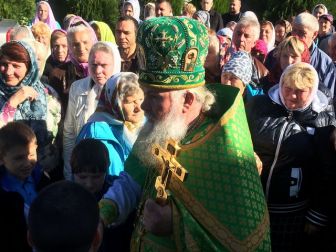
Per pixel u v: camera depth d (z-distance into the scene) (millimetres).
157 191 1799
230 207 1662
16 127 2402
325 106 3082
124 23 4527
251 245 1641
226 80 3502
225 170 1686
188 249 1684
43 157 3152
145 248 1876
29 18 12570
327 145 2760
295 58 4020
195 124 1816
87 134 2639
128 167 2088
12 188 2373
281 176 2863
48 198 1434
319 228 2840
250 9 13680
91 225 1432
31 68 3090
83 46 4160
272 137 2857
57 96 3475
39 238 1391
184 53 1748
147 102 1836
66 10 12391
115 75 2729
